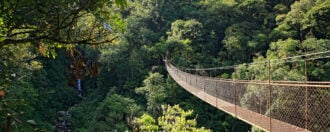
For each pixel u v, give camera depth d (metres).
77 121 25.22
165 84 27.14
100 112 24.61
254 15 34.66
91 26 1.88
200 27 34.16
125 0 1.62
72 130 23.42
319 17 25.12
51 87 26.42
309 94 3.81
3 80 1.89
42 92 23.02
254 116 5.47
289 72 17.50
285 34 27.81
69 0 1.53
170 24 39.16
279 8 33.44
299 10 27.72
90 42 1.89
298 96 4.16
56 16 1.57
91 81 31.84
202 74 29.39
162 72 30.89
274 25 32.41
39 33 1.71
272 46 24.14
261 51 28.50
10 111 1.61
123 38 32.28
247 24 32.84
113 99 25.08
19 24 1.56
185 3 42.53
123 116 24.11
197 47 33.47
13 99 1.70
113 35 1.96
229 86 8.13
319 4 26.16
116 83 31.52
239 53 29.70
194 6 42.16
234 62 29.66
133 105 24.27
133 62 31.28
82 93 30.94
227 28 32.97
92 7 1.57
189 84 13.95
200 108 26.50
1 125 1.56
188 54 32.22
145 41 34.06
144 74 31.12
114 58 30.81
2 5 1.46
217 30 35.12
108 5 1.63
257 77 19.00
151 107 24.91
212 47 33.41
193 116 25.94
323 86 3.41
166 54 32.09
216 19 35.97
